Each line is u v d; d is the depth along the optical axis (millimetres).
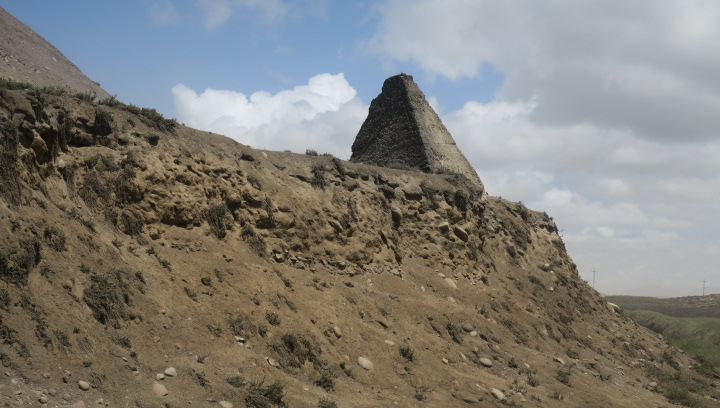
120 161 20984
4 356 11703
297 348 19031
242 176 26359
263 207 26219
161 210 21375
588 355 32844
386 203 33969
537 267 45719
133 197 20734
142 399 13000
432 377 21406
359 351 21281
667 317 70375
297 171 30531
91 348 13594
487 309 31688
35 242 14422
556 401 22984
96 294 15188
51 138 18547
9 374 11406
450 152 44719
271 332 19062
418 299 28703
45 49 45969
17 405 10742
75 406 11586
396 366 21328
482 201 42031
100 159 20375
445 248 35156
